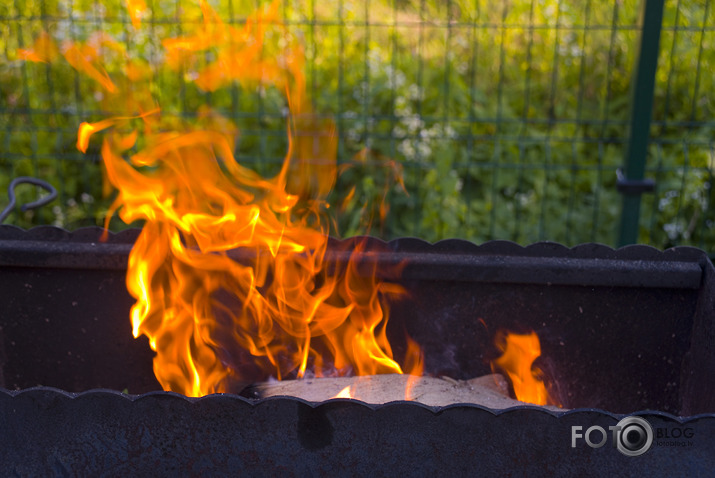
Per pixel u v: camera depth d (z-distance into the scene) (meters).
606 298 2.10
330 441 1.47
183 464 1.51
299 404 1.46
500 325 2.17
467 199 3.70
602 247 2.10
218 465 1.51
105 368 2.27
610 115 4.10
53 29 4.05
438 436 1.46
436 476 1.48
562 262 2.09
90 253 2.16
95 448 1.51
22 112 3.67
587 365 2.17
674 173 3.77
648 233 3.74
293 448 1.49
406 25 3.36
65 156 3.76
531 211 3.76
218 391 2.27
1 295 2.21
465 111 4.00
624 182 3.01
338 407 1.45
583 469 1.45
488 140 3.96
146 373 2.28
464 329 2.19
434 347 2.21
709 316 1.94
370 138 3.83
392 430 1.46
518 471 1.47
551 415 1.42
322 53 4.13
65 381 2.28
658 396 2.16
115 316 2.23
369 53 4.21
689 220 3.77
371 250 2.17
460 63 4.31
